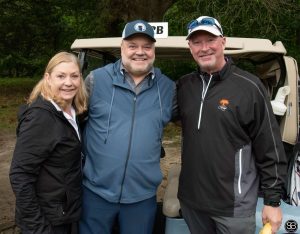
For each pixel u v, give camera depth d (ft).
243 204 7.24
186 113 7.63
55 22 54.08
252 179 7.41
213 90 7.36
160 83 8.28
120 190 7.95
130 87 8.05
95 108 8.11
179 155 21.07
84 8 49.55
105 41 10.00
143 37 7.94
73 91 7.63
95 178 8.00
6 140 25.72
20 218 7.48
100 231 8.33
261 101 7.23
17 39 54.49
